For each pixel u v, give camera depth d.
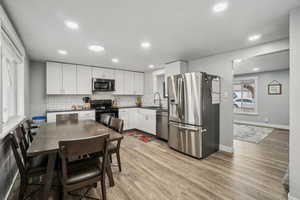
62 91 4.03
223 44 2.73
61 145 1.26
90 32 2.20
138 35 2.32
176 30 2.16
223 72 3.26
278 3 1.54
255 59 4.02
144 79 5.77
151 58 3.68
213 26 2.04
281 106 5.47
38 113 4.02
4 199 1.68
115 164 2.58
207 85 2.95
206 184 2.01
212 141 3.10
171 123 3.38
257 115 6.06
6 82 1.99
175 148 3.27
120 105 5.45
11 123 2.01
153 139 4.15
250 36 2.38
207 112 2.95
